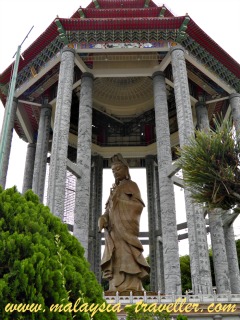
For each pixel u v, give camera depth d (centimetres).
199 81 3114
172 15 2955
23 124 3406
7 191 720
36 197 771
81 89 2859
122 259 1994
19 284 566
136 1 3472
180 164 1398
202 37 2819
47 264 600
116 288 1923
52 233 698
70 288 634
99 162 3612
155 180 3581
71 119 3497
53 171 2316
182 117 2467
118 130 3738
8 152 2908
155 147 3619
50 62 2869
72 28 2738
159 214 3428
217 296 1697
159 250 3291
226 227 2900
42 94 3250
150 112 3566
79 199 2420
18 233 638
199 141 1348
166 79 3011
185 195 2244
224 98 3128
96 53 2844
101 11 3005
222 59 2966
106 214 2164
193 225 2144
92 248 3228
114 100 3575
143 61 2986
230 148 1302
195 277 2027
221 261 2478
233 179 1255
